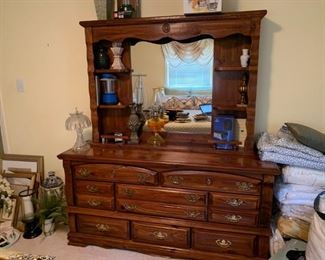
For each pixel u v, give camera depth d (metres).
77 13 2.18
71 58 2.28
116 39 1.94
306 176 1.65
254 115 1.83
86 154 1.93
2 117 2.54
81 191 1.98
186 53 2.01
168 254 1.92
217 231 1.80
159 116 2.12
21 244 2.11
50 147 2.53
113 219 1.96
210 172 1.72
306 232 1.63
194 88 2.05
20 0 2.24
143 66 2.09
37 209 2.33
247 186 1.68
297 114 2.00
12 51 2.36
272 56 1.94
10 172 2.57
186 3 1.77
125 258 1.93
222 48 1.92
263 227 1.72
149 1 2.04
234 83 1.97
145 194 1.86
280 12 1.87
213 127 2.01
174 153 1.95
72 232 2.08
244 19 1.71
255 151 1.93
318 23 1.83
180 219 1.85
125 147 2.07
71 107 2.39
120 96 2.17
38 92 2.41
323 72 1.89
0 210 2.35
